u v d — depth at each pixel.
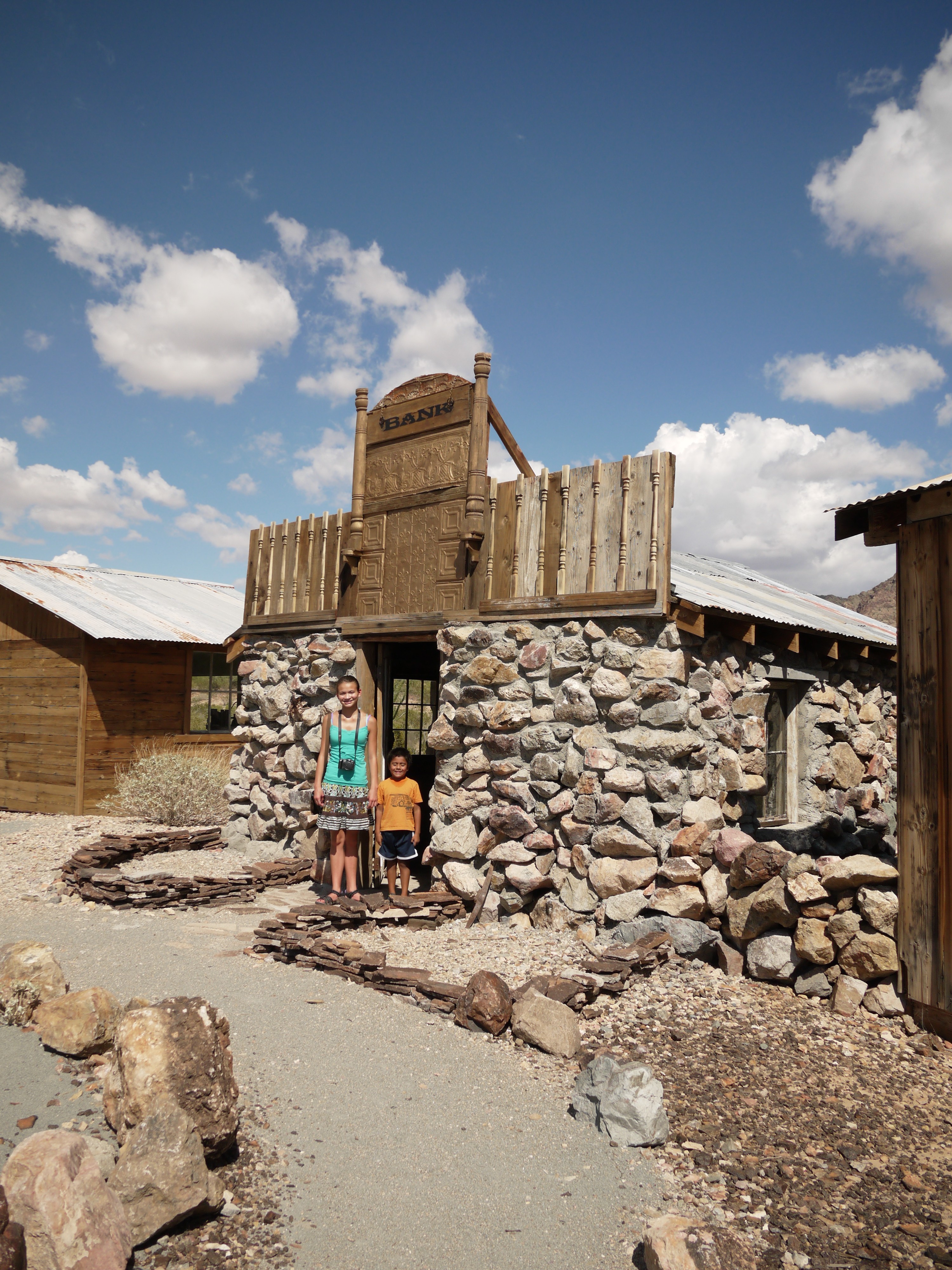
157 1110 2.85
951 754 4.57
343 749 6.92
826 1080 4.08
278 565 10.07
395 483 8.37
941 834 4.59
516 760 6.98
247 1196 2.93
